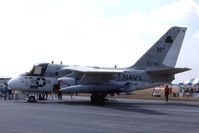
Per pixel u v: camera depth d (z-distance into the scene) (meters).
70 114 19.64
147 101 36.81
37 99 35.72
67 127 13.97
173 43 34.47
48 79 31.77
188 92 61.53
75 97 44.50
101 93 31.72
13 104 27.25
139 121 16.89
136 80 33.06
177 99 42.94
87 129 13.51
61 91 30.70
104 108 25.27
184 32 34.72
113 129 13.70
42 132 12.51
